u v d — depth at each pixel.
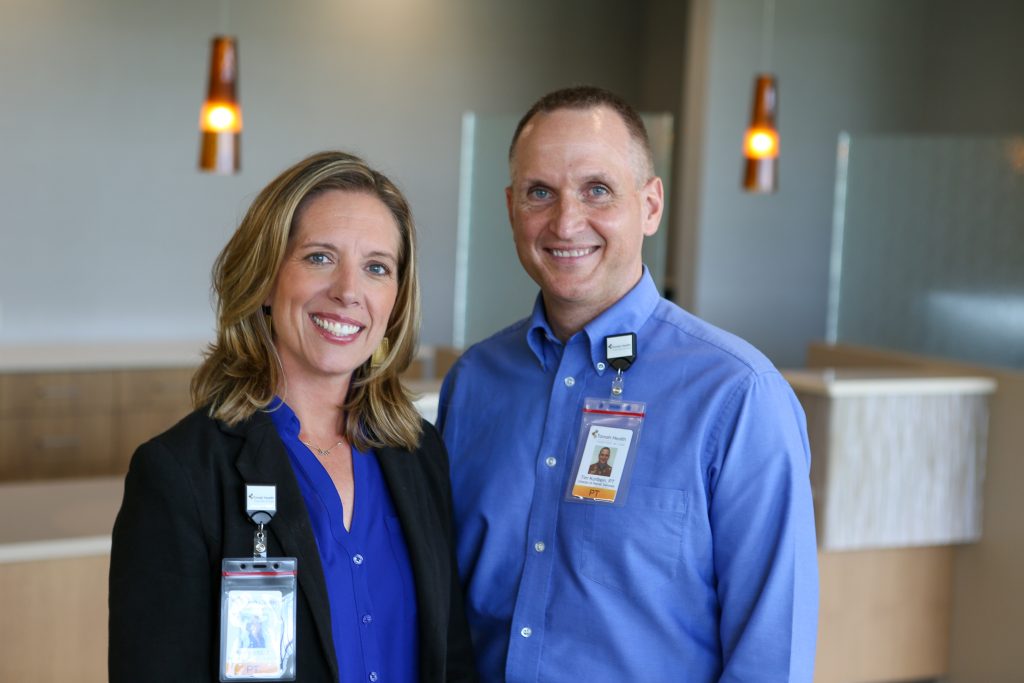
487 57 6.70
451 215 6.67
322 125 6.32
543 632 1.69
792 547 1.58
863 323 5.05
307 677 1.40
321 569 1.42
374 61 6.41
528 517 1.73
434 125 6.59
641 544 1.64
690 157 6.08
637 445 1.66
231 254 1.51
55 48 5.65
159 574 1.36
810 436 3.83
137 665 1.33
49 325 5.77
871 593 3.99
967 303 4.56
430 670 1.52
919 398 3.87
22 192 5.65
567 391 1.74
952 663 4.12
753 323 6.17
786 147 6.17
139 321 5.96
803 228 6.23
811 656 1.62
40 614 2.66
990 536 3.97
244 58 6.10
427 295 6.65
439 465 1.70
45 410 5.09
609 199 1.65
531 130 1.68
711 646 1.66
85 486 3.18
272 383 1.50
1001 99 5.86
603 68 7.07
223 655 1.35
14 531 2.72
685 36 6.75
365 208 1.51
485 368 1.86
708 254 6.04
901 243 4.86
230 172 4.23
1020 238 4.35
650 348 1.71
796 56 6.13
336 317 1.48
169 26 5.89
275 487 1.42
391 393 1.63
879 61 6.31
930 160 4.72
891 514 3.87
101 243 5.84
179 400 5.36
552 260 1.68
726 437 1.61
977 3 6.04
